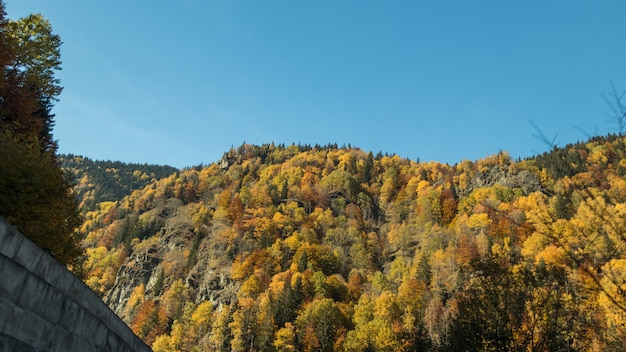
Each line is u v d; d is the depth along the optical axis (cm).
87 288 1023
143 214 16688
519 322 1645
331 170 19425
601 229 684
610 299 648
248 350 7988
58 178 1452
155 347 8612
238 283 10738
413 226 14462
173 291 10856
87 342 1021
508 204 10838
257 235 13275
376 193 17812
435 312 5141
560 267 1337
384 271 12488
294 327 8188
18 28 2748
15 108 2389
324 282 10000
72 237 1634
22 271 805
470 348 1794
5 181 1198
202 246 13100
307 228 13762
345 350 7100
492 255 1850
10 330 770
